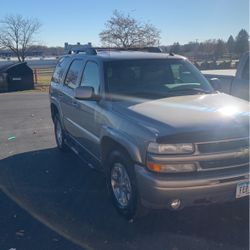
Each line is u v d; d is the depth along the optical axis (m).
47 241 4.02
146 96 4.86
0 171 6.48
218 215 4.45
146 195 3.81
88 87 4.92
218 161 3.75
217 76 8.66
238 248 3.76
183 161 3.69
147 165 3.78
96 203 4.96
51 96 7.78
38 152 7.70
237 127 3.81
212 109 4.23
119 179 4.48
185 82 5.34
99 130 4.89
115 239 4.01
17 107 15.62
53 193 5.37
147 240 3.97
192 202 3.78
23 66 25.16
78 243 3.96
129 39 36.62
